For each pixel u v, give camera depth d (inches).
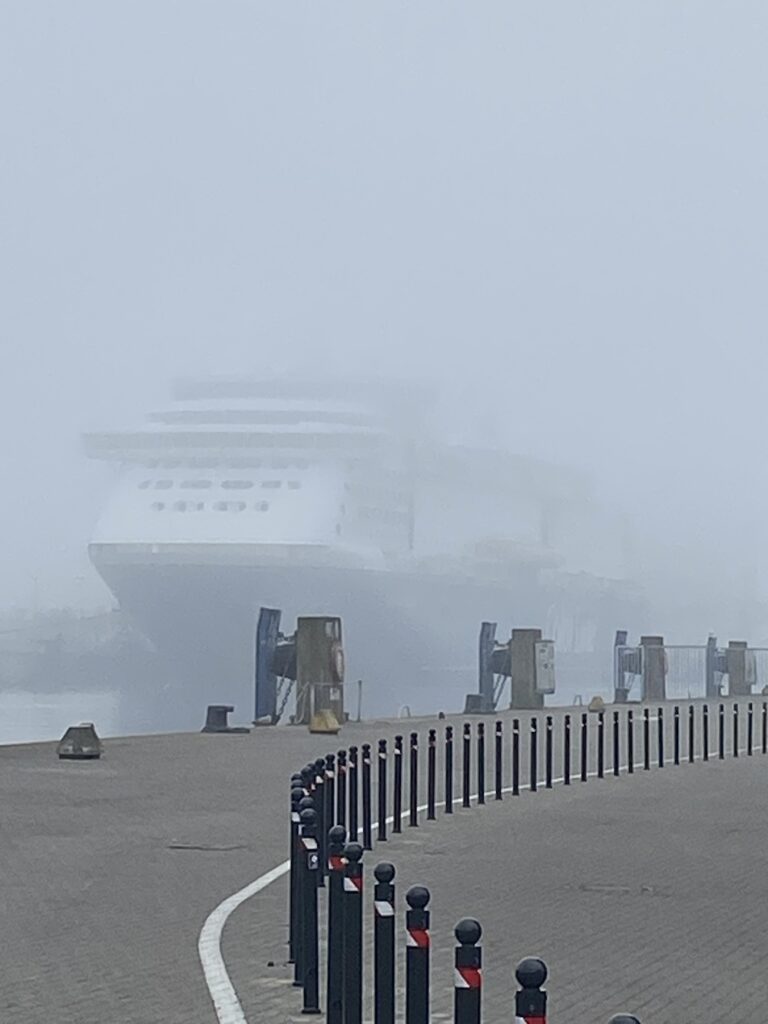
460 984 261.6
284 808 993.5
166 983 468.4
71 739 1384.1
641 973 498.3
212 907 617.6
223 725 1788.9
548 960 519.8
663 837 874.8
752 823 945.5
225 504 4178.2
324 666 1953.7
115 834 860.0
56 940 545.3
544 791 1160.2
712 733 1915.6
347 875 370.6
